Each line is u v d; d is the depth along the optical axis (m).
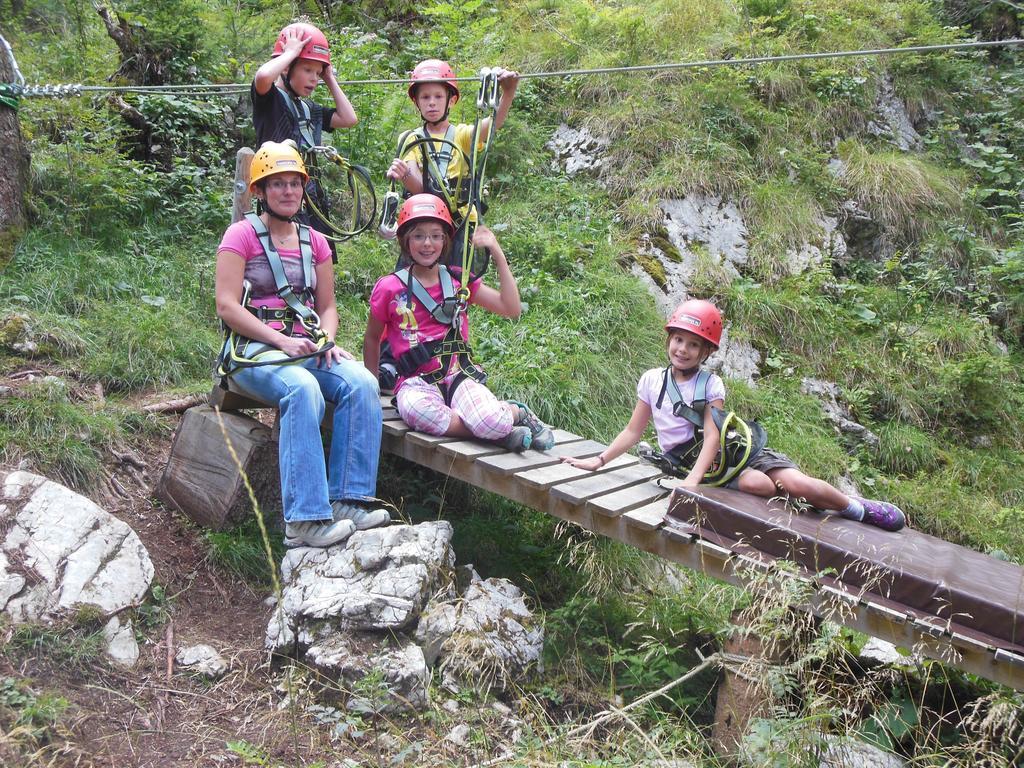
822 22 9.07
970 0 10.66
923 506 5.81
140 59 6.63
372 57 7.81
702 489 3.37
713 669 3.64
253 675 3.05
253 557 3.59
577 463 3.79
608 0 9.17
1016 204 8.41
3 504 3.08
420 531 3.36
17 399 3.92
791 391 6.23
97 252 5.33
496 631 3.24
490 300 4.02
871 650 3.66
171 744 2.68
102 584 3.02
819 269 6.97
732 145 7.67
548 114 7.95
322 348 3.45
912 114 8.94
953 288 7.37
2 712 2.47
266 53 7.50
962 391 6.67
